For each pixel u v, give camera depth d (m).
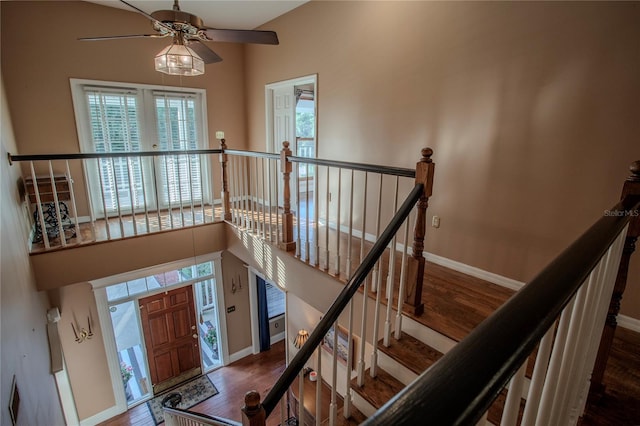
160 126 5.07
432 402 0.35
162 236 4.06
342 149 4.05
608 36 2.07
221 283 5.58
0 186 2.48
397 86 3.33
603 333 1.45
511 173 2.63
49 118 4.16
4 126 3.23
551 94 2.35
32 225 3.77
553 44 2.30
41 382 2.82
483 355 0.42
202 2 4.25
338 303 1.62
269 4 4.31
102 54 4.42
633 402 1.58
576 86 2.24
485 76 2.68
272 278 3.68
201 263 5.22
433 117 3.08
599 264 0.89
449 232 3.12
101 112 4.52
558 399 0.81
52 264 3.42
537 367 0.66
